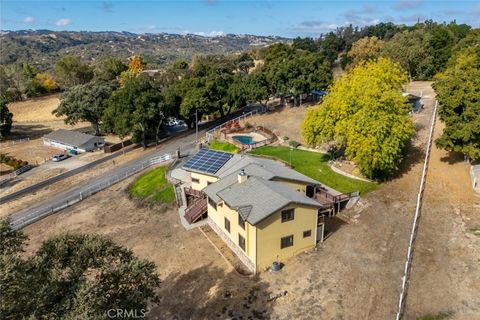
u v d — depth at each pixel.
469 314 27.06
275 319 28.56
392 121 45.25
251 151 62.06
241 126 78.25
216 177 46.78
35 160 81.56
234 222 37.47
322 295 30.41
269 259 34.62
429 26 144.75
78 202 54.81
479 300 28.20
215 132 78.31
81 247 22.52
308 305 29.52
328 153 58.34
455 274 31.08
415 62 98.81
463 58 57.97
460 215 39.38
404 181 47.34
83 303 18.28
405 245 35.53
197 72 98.81
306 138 53.06
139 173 62.31
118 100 80.94
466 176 46.62
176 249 39.81
